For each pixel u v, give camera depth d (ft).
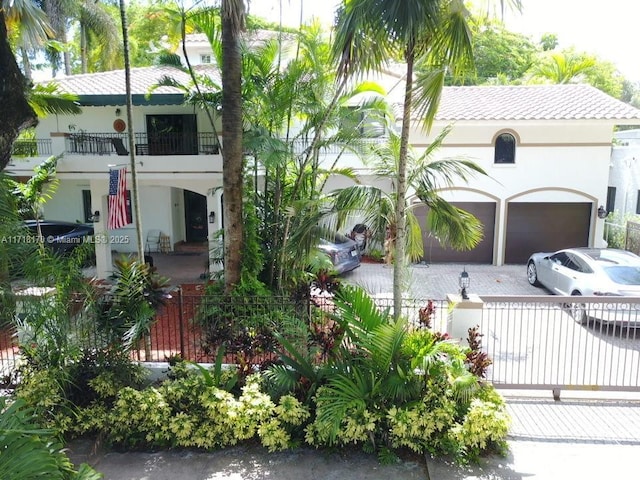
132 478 18.39
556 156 55.11
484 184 56.24
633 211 62.18
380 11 19.04
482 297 25.38
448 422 19.57
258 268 34.06
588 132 54.34
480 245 57.93
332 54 21.26
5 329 23.54
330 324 24.57
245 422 19.84
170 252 65.82
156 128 53.93
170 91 48.78
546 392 24.56
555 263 43.42
